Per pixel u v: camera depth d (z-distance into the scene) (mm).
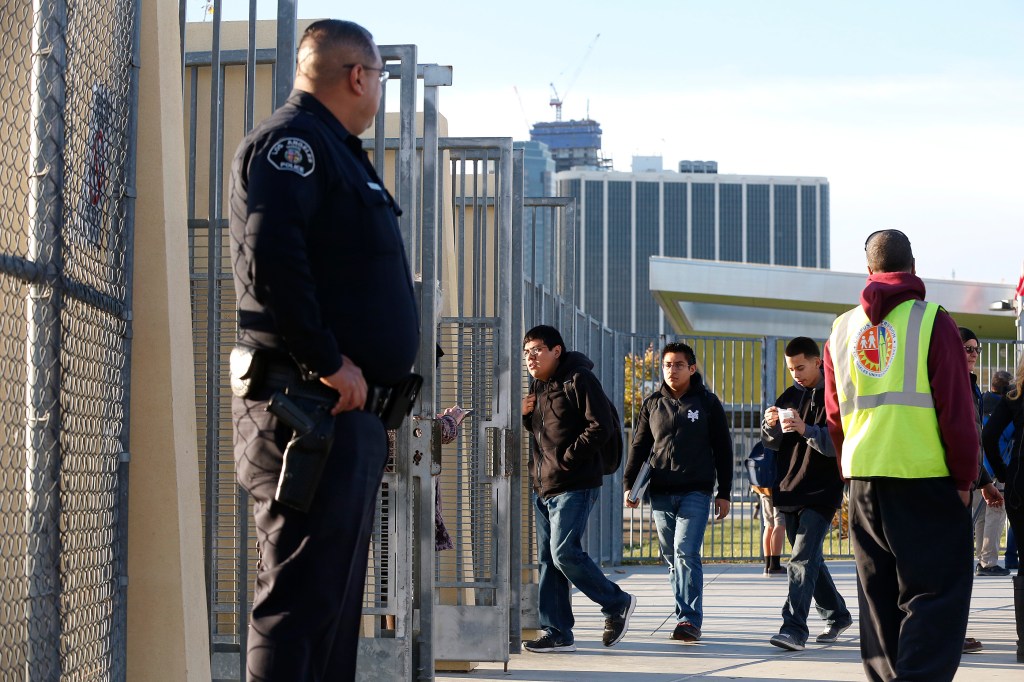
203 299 4910
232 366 3098
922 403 4711
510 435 6402
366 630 5980
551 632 7305
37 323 2846
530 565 7992
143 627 3543
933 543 4648
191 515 3686
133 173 3453
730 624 8633
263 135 3051
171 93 3771
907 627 4598
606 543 13531
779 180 198125
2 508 2803
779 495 7293
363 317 3098
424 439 5402
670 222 197375
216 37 4504
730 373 14156
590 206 197250
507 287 6469
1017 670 6512
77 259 3084
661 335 14156
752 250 197250
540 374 7250
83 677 3088
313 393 3002
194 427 3760
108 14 3297
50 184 2869
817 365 7242
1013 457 6512
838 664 6785
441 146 6539
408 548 4953
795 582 7270
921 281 4887
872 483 4789
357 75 3213
